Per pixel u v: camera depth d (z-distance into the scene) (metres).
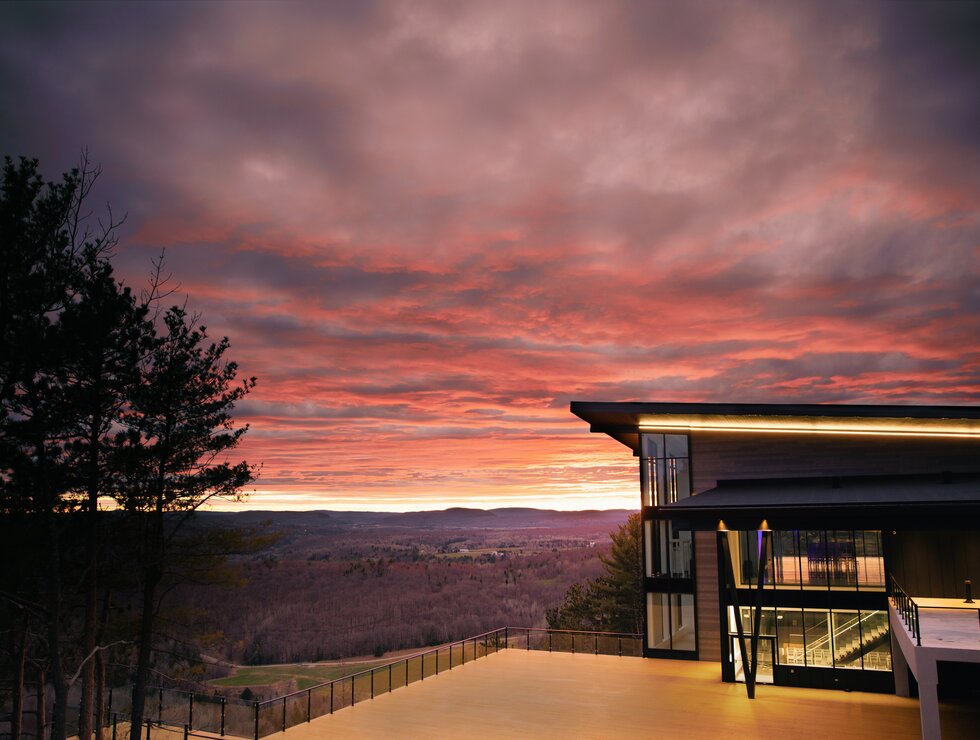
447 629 106.06
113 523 27.12
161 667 41.31
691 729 17.33
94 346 22.33
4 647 26.89
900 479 22.80
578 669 24.22
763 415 23.97
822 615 22.16
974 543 21.39
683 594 26.33
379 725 17.67
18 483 22.88
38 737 26.31
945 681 20.39
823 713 18.72
